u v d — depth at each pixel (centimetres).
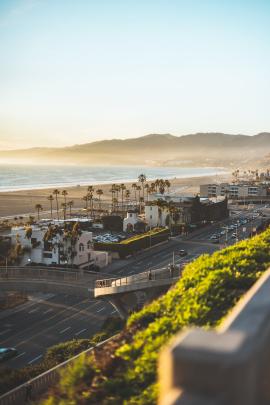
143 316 1525
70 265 9331
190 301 1433
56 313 6844
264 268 1850
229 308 1411
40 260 9781
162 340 1156
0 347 5553
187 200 16438
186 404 380
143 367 1060
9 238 10162
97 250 11012
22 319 6600
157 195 17950
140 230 15062
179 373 394
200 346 395
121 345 1387
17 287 6725
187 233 14125
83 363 1227
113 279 6056
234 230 15138
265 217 18862
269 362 506
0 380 3300
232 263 1878
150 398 934
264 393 473
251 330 472
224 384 383
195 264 2000
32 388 2995
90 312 6869
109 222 15275
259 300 621
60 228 10175
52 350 4278
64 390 1166
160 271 5372
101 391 1064
